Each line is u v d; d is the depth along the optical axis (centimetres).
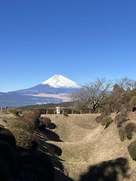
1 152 2522
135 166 4456
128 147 4759
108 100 8488
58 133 7469
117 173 4438
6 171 2128
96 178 4425
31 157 3106
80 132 7781
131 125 5400
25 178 2725
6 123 5225
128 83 11394
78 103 11019
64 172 4272
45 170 2998
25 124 5400
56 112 9150
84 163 4806
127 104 6250
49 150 5088
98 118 8244
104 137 6031
